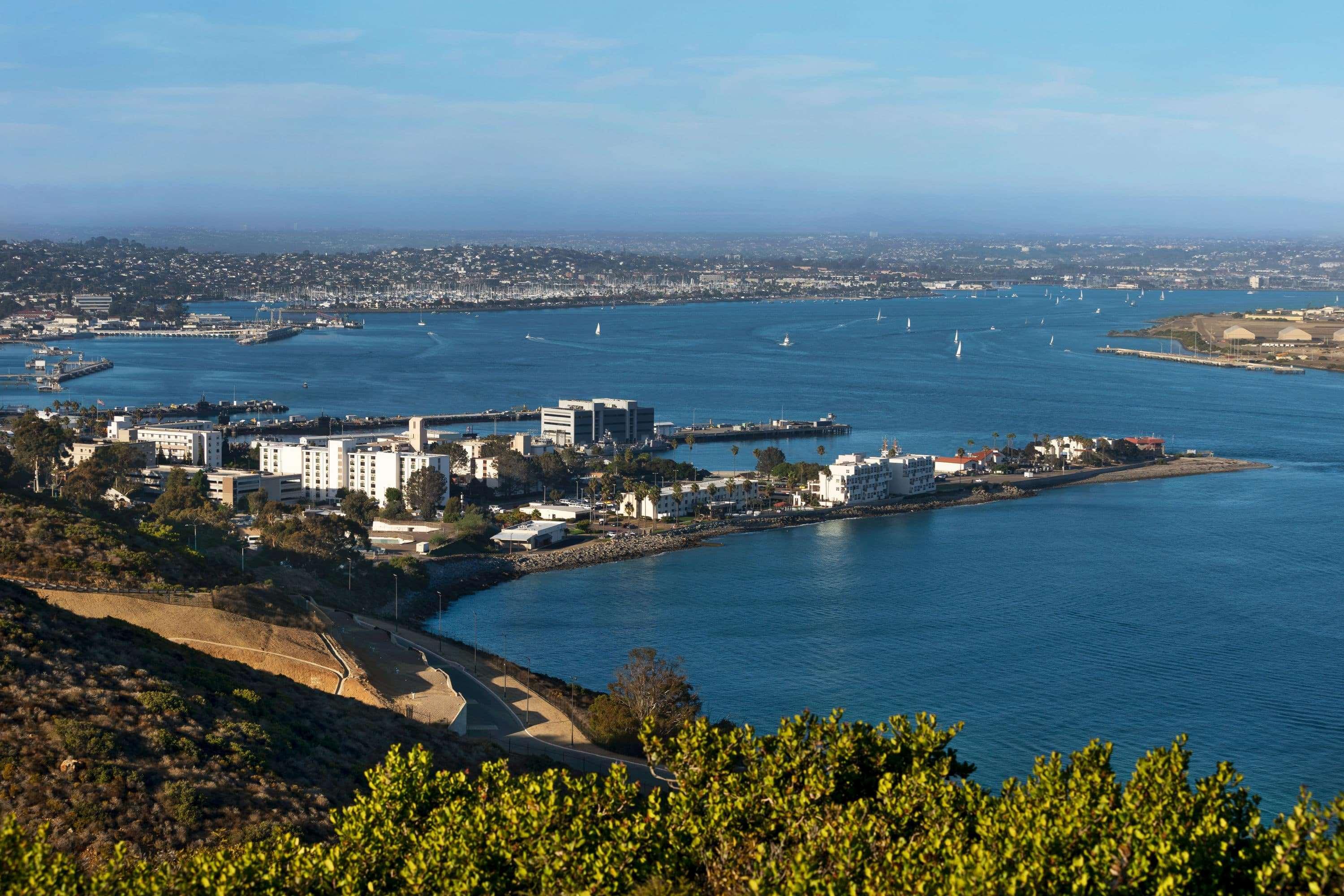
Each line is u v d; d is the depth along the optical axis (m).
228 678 140.62
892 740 99.19
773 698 187.50
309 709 140.88
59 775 107.31
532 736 165.25
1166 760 91.69
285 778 118.38
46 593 161.12
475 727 165.12
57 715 115.50
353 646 183.50
